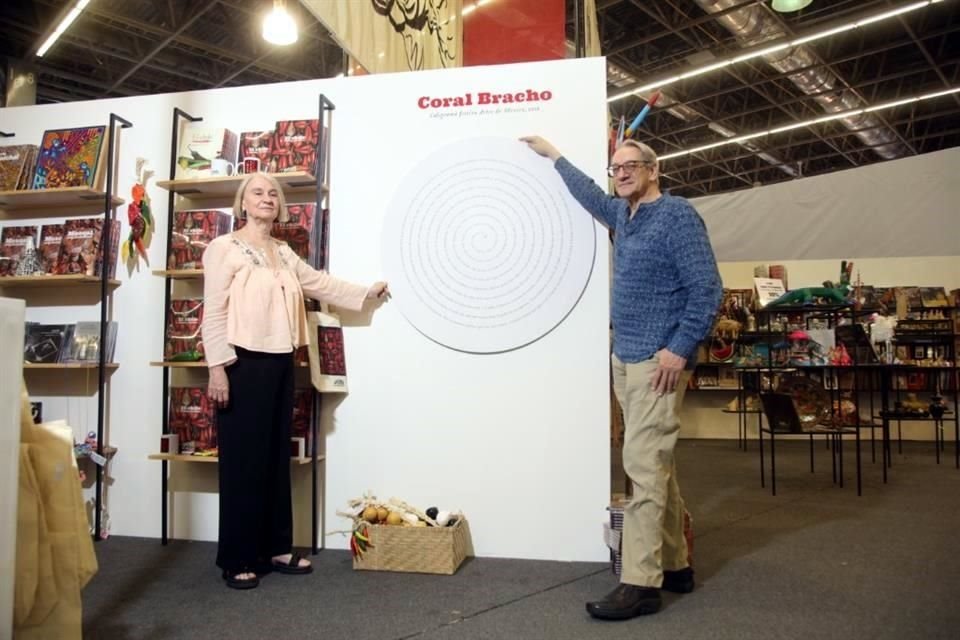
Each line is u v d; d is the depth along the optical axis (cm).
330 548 277
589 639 182
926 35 786
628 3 780
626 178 214
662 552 221
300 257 282
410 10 344
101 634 188
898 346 685
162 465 296
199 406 285
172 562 259
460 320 268
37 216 325
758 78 936
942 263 683
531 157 267
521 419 263
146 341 306
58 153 310
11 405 126
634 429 208
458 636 185
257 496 235
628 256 214
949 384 686
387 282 275
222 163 288
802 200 732
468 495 266
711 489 420
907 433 718
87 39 768
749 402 677
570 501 259
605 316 259
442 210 272
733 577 237
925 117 1014
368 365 276
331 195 286
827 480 454
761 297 454
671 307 208
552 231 263
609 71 884
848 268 572
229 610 207
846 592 220
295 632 189
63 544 142
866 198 708
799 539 291
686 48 871
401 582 233
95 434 308
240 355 237
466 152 272
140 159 310
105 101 318
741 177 1393
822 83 888
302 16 755
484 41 404
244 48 846
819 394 442
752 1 700
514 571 245
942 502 376
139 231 304
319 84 293
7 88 759
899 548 275
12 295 320
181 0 717
